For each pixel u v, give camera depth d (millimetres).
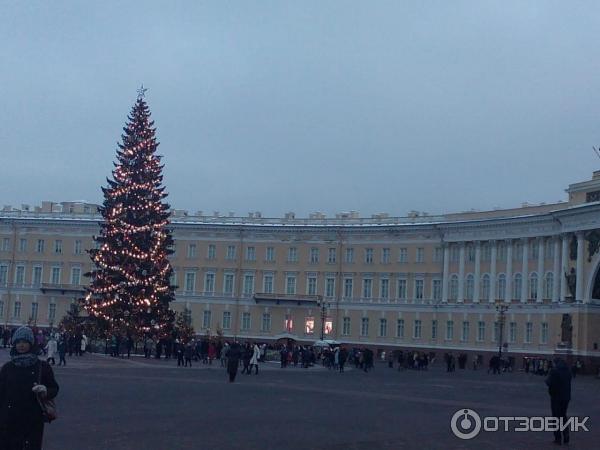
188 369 56000
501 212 98938
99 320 67812
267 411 28594
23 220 115875
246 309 112312
